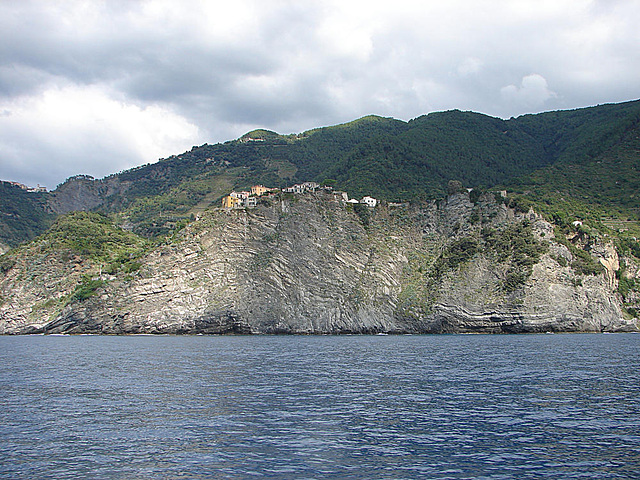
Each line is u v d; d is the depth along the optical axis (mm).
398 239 186500
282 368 81375
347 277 177125
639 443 39844
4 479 33656
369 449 38844
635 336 149875
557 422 45875
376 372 75938
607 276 174375
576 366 80375
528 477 33250
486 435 42156
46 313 187875
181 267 180000
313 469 34875
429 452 38062
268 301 173750
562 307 158250
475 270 166375
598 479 32812
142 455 37844
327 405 53125
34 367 86875
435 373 74312
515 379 68250
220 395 58844
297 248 182000
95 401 56406
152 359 96812
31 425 46219
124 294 178875
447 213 187625
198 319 170875
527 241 169000
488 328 159000
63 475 34281
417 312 166125
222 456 37531
